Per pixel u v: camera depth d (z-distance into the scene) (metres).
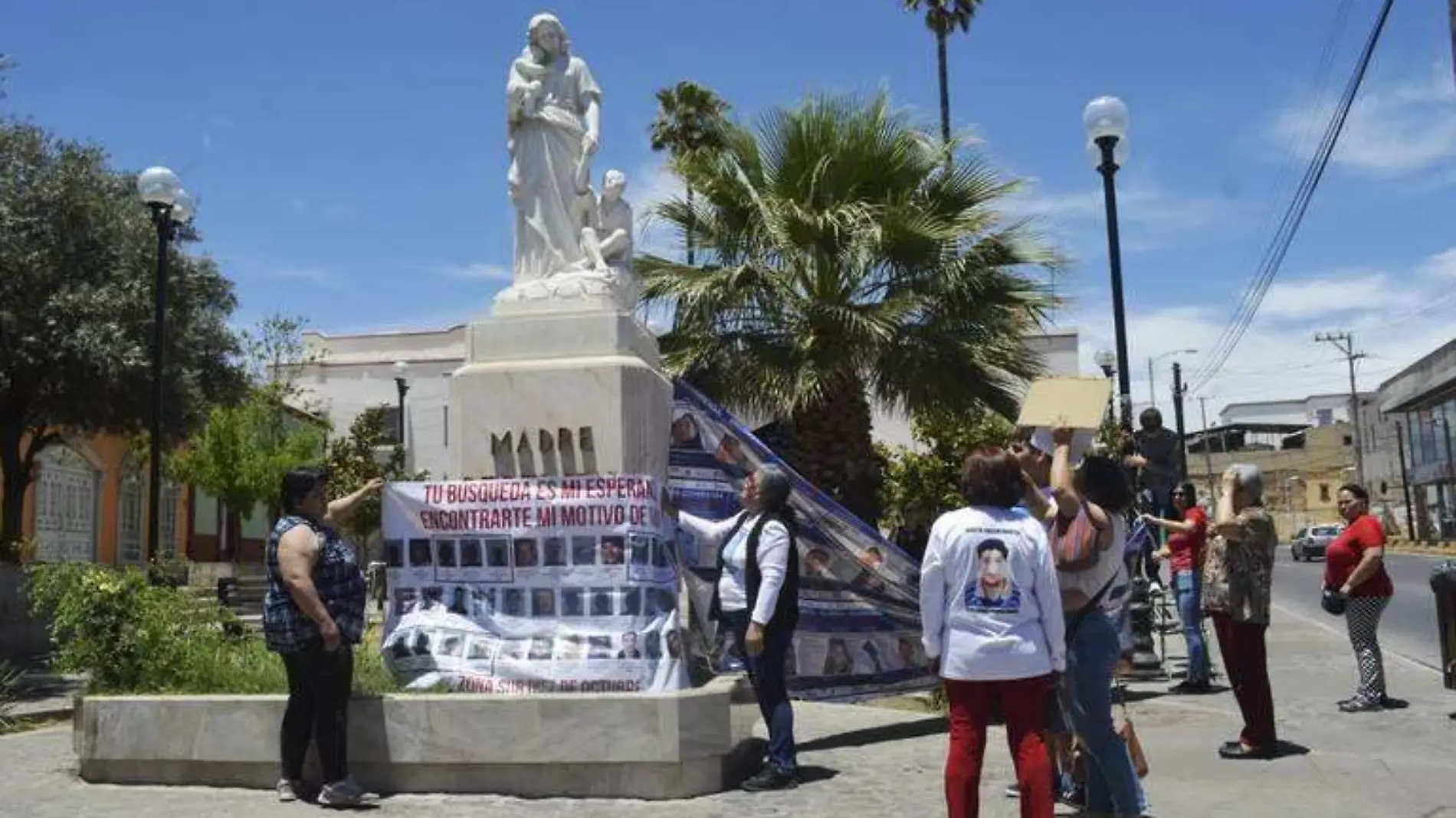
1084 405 5.79
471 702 6.59
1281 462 76.69
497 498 7.38
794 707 10.03
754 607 6.82
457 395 7.79
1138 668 12.38
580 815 6.11
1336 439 75.81
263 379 31.84
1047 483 6.43
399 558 7.45
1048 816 4.78
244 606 26.73
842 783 6.87
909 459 13.21
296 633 6.39
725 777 6.73
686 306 13.54
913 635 8.78
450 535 7.41
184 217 14.70
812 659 8.52
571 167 8.33
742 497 8.32
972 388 13.26
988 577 4.91
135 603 7.65
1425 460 56.25
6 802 6.55
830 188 13.73
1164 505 11.89
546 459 7.61
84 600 7.56
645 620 7.10
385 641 7.30
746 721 7.34
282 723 6.61
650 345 8.43
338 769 6.39
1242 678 7.62
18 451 19.55
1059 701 5.75
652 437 7.92
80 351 17.97
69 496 28.28
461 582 7.35
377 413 27.42
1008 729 4.96
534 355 7.84
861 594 8.67
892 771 7.23
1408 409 56.72
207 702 6.89
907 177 13.85
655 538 7.31
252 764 6.83
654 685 6.93
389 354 43.91
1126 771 5.50
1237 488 7.68
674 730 6.43
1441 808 6.18
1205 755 7.71
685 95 32.16
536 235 8.28
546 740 6.49
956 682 4.94
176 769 6.94
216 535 36.25
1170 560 11.80
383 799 6.45
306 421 34.69
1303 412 97.19
